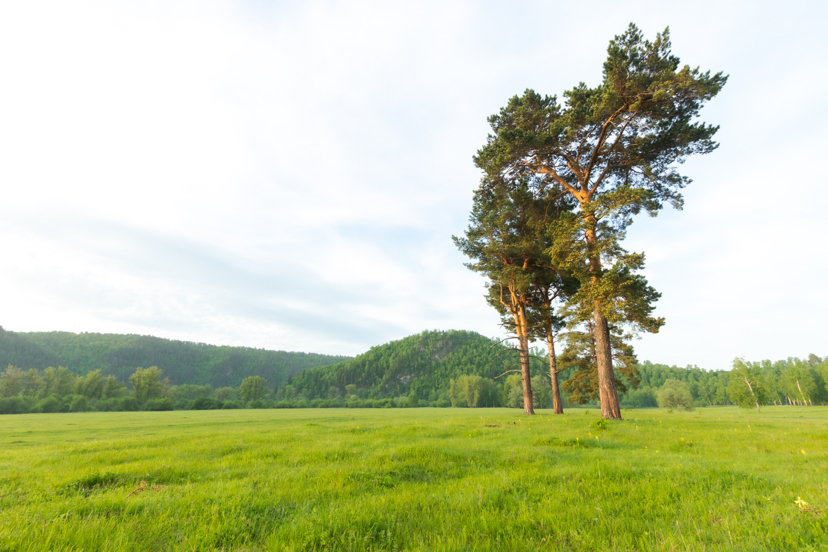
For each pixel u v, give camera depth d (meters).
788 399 114.44
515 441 10.98
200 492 5.20
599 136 20.42
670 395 80.75
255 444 10.87
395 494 5.39
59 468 7.71
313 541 3.56
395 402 147.50
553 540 3.59
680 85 16.72
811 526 3.39
